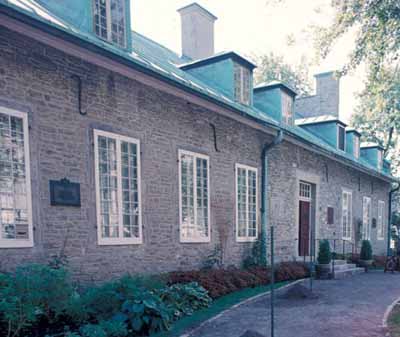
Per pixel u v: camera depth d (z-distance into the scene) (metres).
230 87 10.02
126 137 6.70
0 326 4.06
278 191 11.27
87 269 5.92
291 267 10.35
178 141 7.87
